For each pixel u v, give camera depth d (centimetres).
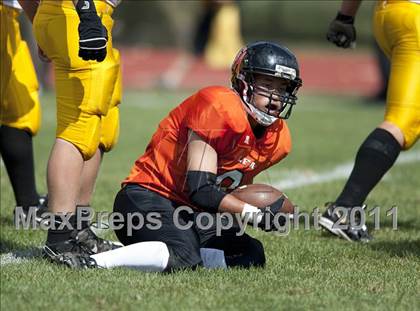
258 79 1625
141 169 1717
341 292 1509
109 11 1695
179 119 1675
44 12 1664
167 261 1609
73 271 1589
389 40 2092
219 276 1588
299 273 1655
